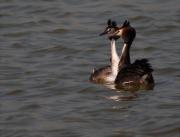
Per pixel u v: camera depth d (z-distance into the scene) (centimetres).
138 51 2459
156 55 2411
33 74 2214
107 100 1953
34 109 1906
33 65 2312
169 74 2192
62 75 2194
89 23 2786
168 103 1909
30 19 2842
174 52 2433
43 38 2616
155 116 1814
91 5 2994
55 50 2472
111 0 3050
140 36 2633
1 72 2242
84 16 2867
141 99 1953
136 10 2914
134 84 2047
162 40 2578
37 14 2903
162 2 3009
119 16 2855
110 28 2120
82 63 2328
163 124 1759
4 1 3058
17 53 2447
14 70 2259
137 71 2053
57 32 2689
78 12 2911
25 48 2502
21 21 2819
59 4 3014
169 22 2761
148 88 2044
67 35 2655
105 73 2106
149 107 1886
